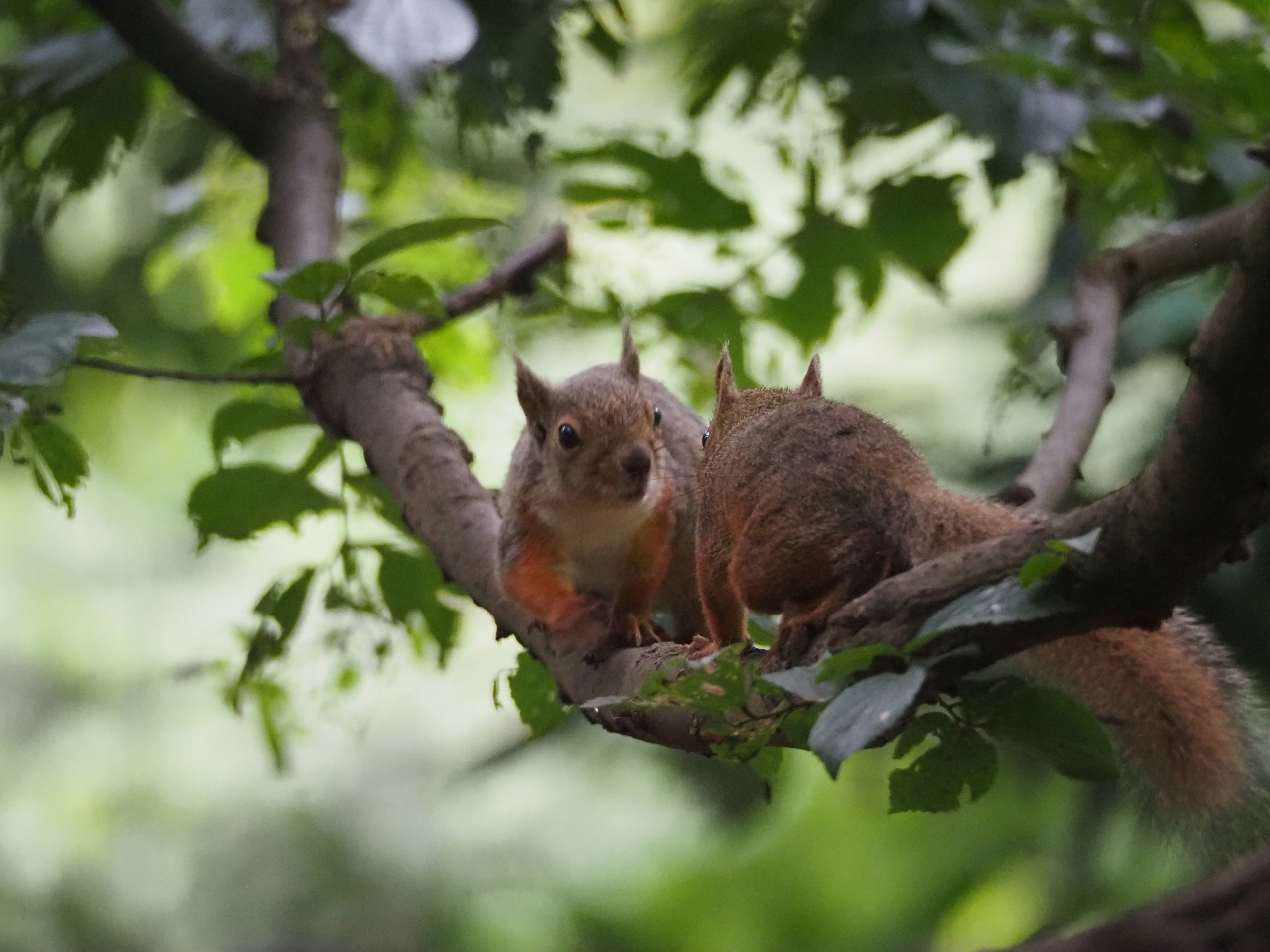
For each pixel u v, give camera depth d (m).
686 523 8.95
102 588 21.62
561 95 12.51
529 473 8.61
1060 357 9.70
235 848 19.94
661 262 12.41
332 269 7.74
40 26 12.41
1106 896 12.24
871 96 10.76
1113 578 4.68
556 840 19.33
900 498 5.77
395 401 9.12
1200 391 4.31
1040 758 5.43
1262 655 10.16
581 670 7.39
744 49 11.30
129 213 15.44
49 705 20.98
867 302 11.84
